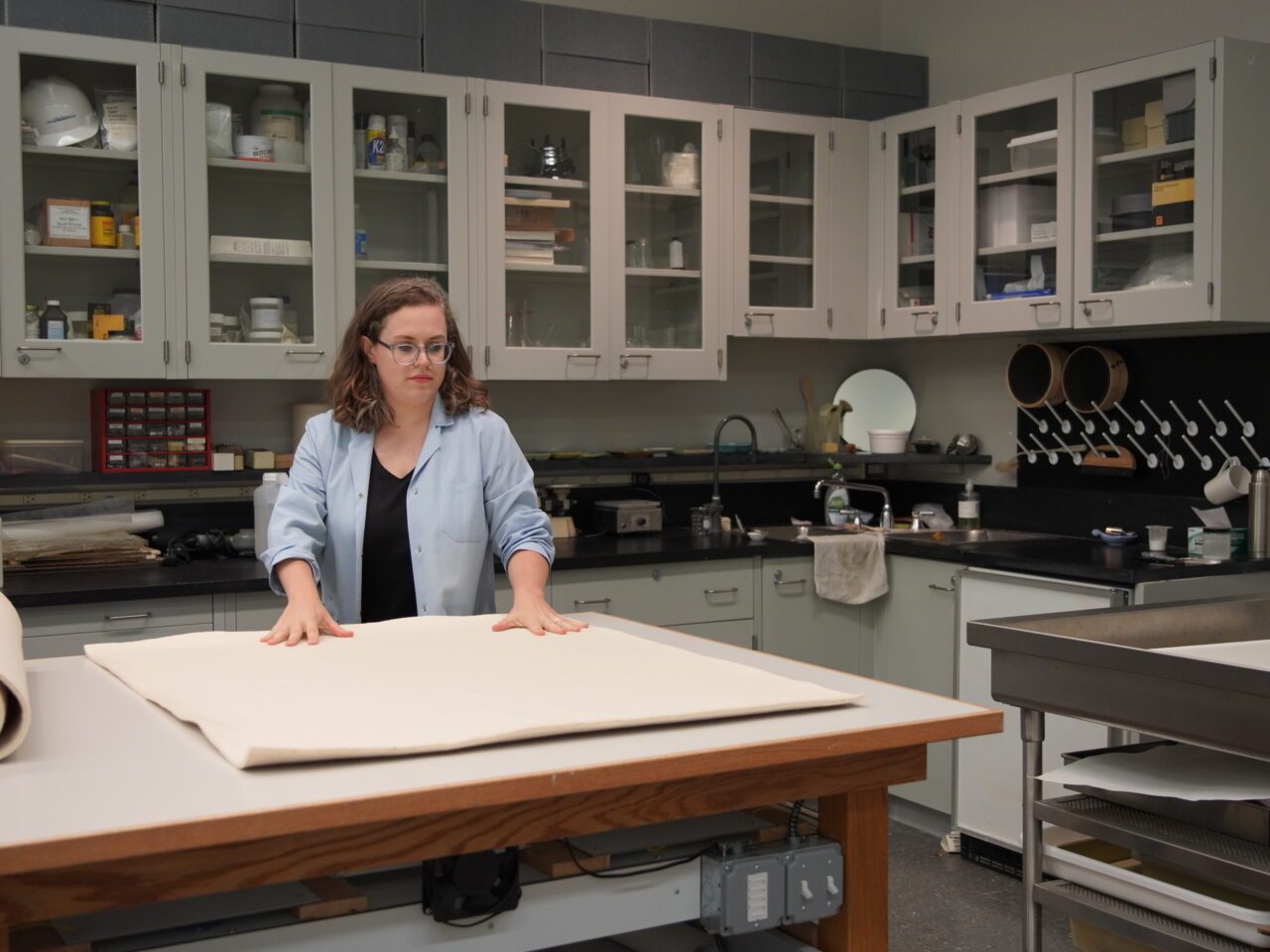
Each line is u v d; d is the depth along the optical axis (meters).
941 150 4.20
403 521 2.39
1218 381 3.74
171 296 3.50
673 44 4.31
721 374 4.27
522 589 2.26
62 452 3.58
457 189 3.84
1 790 1.24
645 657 1.86
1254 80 3.41
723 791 1.51
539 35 4.09
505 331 3.93
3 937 1.15
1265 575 3.40
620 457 4.25
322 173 3.67
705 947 1.83
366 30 3.83
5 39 3.29
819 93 4.59
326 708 1.51
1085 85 3.72
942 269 4.21
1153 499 3.92
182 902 1.47
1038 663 1.91
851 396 4.94
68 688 1.71
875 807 1.70
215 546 3.72
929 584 3.90
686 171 4.21
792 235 4.38
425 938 1.48
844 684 1.80
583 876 1.56
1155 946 1.77
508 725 1.43
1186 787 1.76
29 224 3.38
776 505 4.80
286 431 4.04
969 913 3.28
